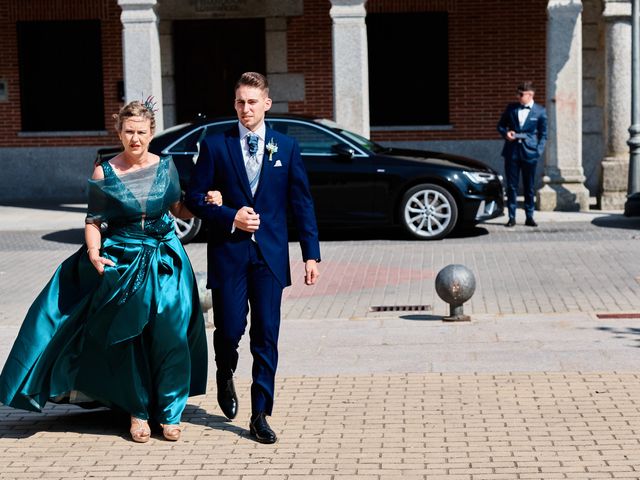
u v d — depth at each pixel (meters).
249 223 6.18
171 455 6.14
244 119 6.32
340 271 12.48
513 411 6.77
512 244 14.02
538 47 19.94
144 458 6.09
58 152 20.52
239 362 8.31
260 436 6.29
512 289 11.09
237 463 5.96
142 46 17.03
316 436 6.40
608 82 17.39
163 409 6.41
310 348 8.70
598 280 11.43
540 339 8.74
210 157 6.36
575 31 16.86
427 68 20.33
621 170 17.33
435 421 6.62
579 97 17.03
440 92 20.38
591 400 6.96
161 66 20.44
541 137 15.48
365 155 14.75
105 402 6.46
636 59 16.50
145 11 17.02
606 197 17.39
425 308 10.34
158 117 17.22
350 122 16.84
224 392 6.73
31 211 18.73
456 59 20.12
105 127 20.61
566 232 14.98
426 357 8.26
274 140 6.40
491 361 8.05
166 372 6.40
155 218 6.37
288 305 10.70
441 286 9.51
